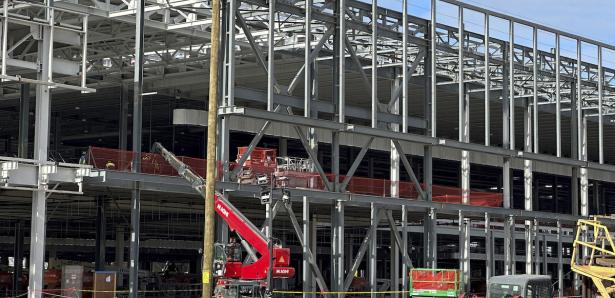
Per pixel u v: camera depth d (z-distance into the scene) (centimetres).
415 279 4712
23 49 4225
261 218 6041
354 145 6397
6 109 7156
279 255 3566
